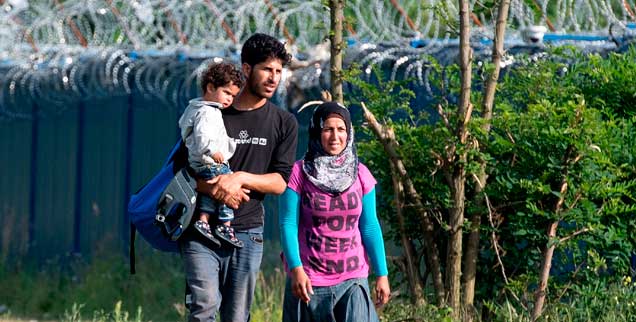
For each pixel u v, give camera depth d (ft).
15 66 92.22
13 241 108.27
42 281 100.48
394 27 83.56
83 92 102.17
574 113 62.59
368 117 65.72
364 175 52.47
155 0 92.02
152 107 104.12
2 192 109.81
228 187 50.47
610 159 64.03
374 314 52.11
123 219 105.19
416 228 68.44
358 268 51.93
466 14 64.69
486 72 67.31
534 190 62.49
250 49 52.03
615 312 63.98
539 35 80.79
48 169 108.17
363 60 79.66
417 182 67.51
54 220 107.55
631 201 66.64
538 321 63.77
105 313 90.53
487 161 65.36
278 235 98.78
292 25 91.35
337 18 65.41
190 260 51.90
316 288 51.31
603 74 68.69
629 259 67.05
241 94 52.47
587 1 84.43
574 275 65.92
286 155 52.34
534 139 64.28
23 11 93.86
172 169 52.95
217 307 52.13
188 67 89.66
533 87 68.44
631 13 85.92
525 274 65.05
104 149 106.42
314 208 51.24
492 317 67.00
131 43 92.02
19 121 109.19
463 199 65.41
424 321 62.85
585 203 62.85
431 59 69.46
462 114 64.64
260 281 81.35
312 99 92.73
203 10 95.55
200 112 51.08
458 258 65.57
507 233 66.90
